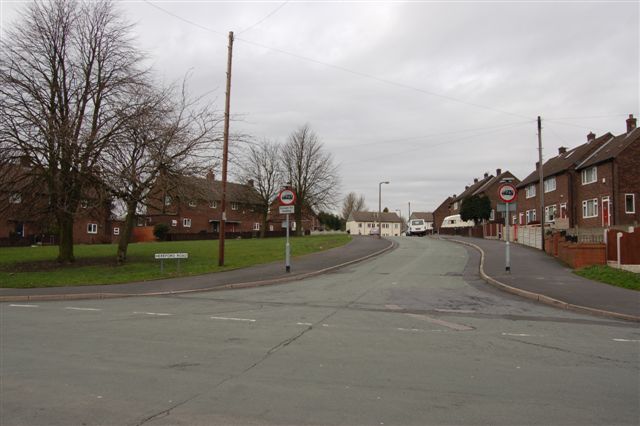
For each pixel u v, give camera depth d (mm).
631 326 10031
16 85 20438
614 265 19078
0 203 21656
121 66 22250
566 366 6848
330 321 10328
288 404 5246
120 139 20406
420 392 5652
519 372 6523
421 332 9188
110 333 9125
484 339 8602
